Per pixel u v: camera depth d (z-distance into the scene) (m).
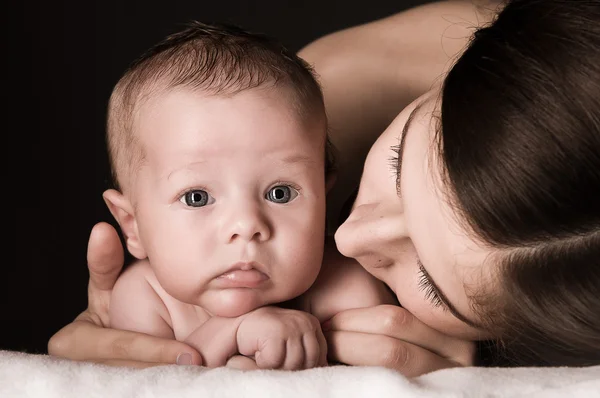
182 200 1.43
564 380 0.95
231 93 1.44
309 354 1.37
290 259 1.42
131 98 1.54
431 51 1.83
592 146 0.93
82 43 3.21
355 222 1.33
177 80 1.48
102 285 1.64
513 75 0.97
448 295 1.17
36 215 3.00
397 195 1.29
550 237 0.98
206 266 1.41
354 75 1.83
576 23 0.96
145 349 1.43
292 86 1.49
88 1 3.23
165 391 0.94
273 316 1.38
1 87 3.10
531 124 0.94
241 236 1.39
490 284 1.07
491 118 0.97
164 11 3.29
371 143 1.77
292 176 1.44
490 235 1.00
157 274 1.48
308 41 3.38
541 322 1.03
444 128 1.03
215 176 1.42
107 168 3.10
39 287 2.90
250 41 1.57
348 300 1.52
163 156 1.45
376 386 0.92
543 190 0.94
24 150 3.06
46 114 3.12
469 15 1.87
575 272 0.99
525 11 1.01
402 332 1.39
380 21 2.00
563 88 0.94
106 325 1.66
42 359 1.00
